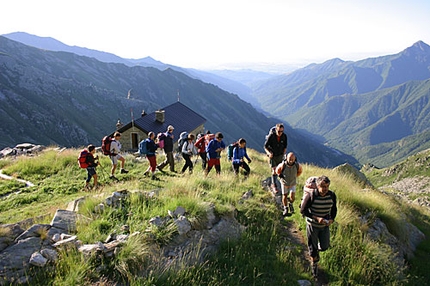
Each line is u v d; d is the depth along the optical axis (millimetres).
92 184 13836
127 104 191125
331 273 7547
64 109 153000
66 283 5305
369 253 8344
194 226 7797
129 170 16625
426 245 11492
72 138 138250
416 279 8711
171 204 8250
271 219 9445
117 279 5703
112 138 14922
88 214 7797
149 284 5625
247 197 10656
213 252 7336
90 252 6004
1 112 124750
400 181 135750
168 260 6516
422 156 147125
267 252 7789
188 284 6012
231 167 16266
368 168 184125
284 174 9727
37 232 6574
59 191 13211
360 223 9766
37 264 5613
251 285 6477
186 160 15133
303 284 6852
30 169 16391
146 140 14234
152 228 7117
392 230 10812
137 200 8578
